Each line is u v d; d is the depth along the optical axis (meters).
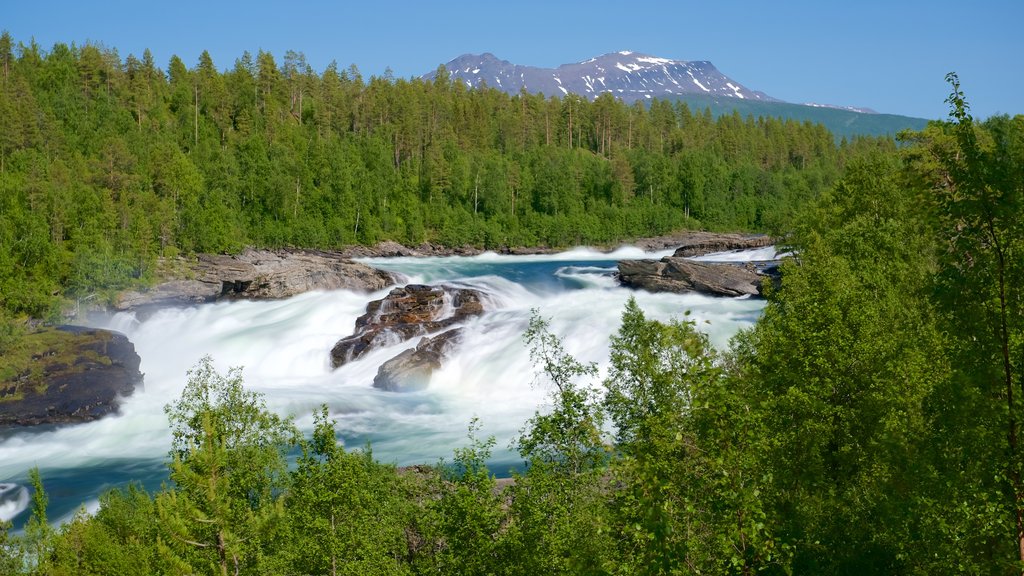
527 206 172.25
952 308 15.90
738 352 27.77
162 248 110.06
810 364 22.02
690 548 14.32
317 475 23.77
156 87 172.12
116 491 37.12
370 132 187.62
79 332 66.00
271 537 23.62
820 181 195.88
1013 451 15.30
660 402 19.50
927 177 16.27
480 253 158.25
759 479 14.62
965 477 16.22
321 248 145.12
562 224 166.25
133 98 159.50
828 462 20.81
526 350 62.31
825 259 41.47
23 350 60.16
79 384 57.41
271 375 69.69
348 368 67.69
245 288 87.00
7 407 54.22
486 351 63.72
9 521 37.75
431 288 80.94
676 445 15.20
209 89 173.12
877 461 20.17
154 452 49.97
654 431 16.80
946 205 15.44
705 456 14.87
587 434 20.47
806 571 17.83
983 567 16.02
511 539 19.12
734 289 78.44
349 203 153.12
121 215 107.62
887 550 18.02
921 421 19.84
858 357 21.25
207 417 23.00
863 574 17.84
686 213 185.25
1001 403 15.29
